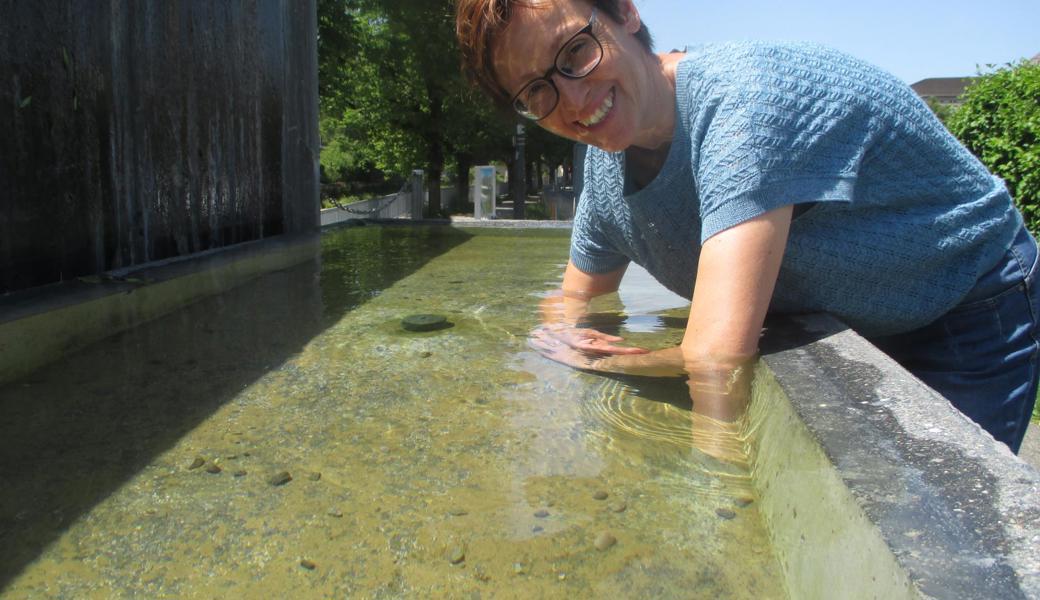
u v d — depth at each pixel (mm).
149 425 1453
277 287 3080
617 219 1839
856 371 1205
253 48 4176
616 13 1359
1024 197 5645
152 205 3078
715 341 1326
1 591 899
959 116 6332
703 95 1405
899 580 628
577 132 1447
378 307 2619
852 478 803
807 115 1310
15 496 1149
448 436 1387
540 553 980
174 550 997
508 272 3510
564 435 1380
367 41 15625
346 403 1578
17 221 2264
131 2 2912
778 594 885
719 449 1308
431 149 18812
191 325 2328
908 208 1449
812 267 1467
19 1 2275
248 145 4137
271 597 892
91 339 2105
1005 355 1538
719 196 1324
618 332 2160
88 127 2621
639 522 1058
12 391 1664
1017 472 808
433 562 964
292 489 1176
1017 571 613
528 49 1346
